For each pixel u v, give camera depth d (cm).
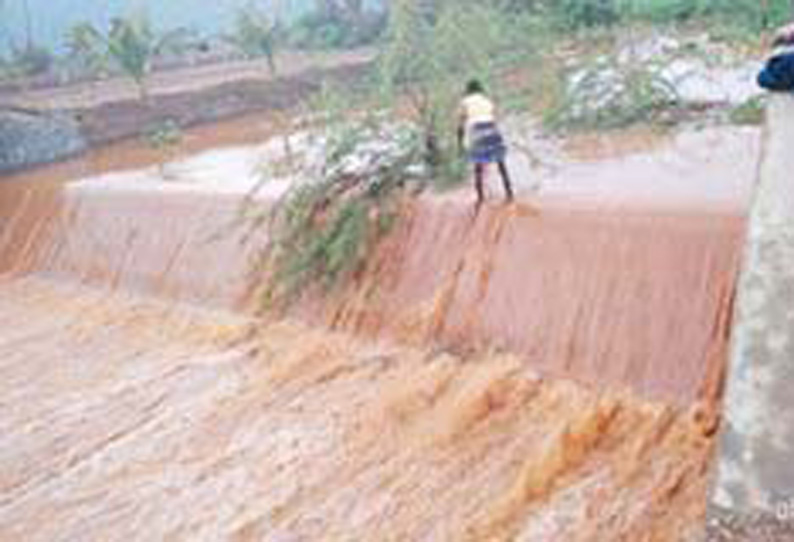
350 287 1397
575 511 918
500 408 1095
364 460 1091
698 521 839
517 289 1201
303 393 1262
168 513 1088
